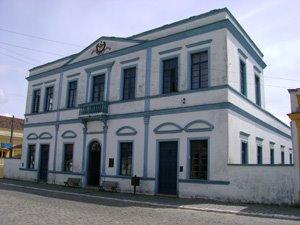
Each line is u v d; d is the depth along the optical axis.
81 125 23.75
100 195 17.98
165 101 19.17
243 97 19.08
